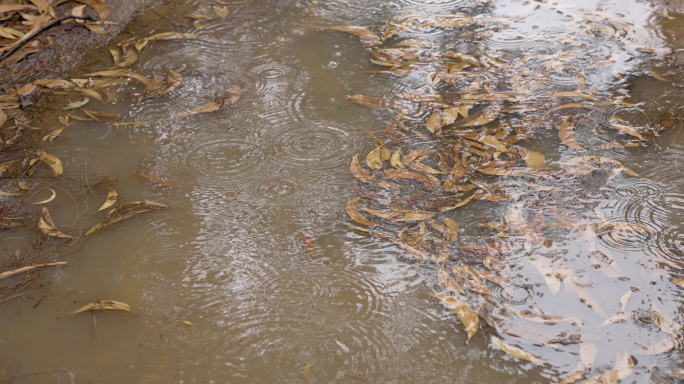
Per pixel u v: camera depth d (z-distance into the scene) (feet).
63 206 6.59
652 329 5.74
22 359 5.70
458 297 5.94
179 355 5.69
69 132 7.29
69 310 5.93
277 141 7.17
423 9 9.20
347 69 8.05
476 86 7.75
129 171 6.89
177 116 7.47
